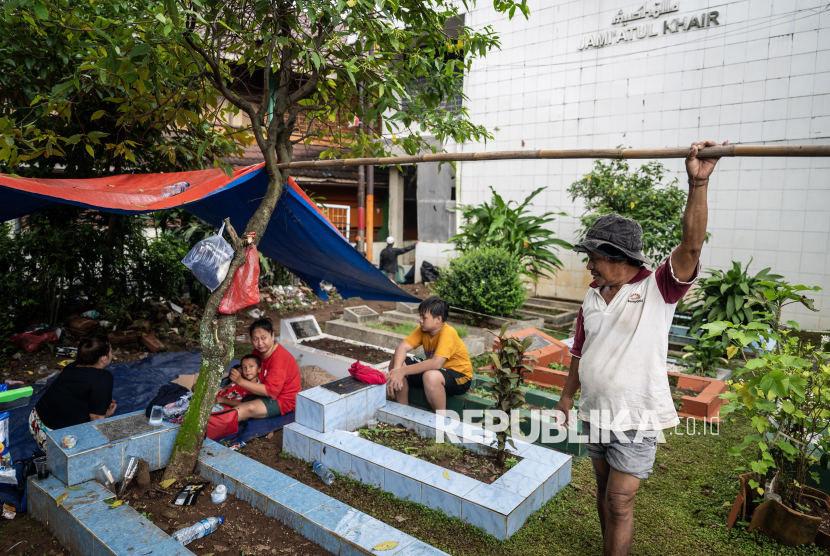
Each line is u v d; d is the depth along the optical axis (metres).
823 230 8.73
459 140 4.50
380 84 3.74
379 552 2.64
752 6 9.08
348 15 3.77
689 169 2.20
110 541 2.72
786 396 2.90
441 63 4.56
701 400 5.09
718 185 9.63
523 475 3.53
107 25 3.60
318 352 6.58
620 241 2.46
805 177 8.82
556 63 11.45
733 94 9.41
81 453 3.28
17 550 3.04
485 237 9.96
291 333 7.27
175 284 8.55
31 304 7.18
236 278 3.74
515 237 10.00
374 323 8.46
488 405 4.80
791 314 9.06
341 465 3.88
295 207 4.93
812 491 3.32
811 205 8.80
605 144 10.95
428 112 4.24
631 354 2.46
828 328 8.75
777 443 3.11
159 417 3.82
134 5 4.46
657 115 10.26
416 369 4.70
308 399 4.25
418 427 4.36
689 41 9.78
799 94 8.80
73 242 7.33
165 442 3.70
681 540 3.16
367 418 4.58
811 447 3.42
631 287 2.51
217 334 3.68
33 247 7.25
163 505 3.27
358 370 4.70
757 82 9.16
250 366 4.92
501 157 3.00
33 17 4.35
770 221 9.19
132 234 8.16
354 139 5.28
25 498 3.45
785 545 3.09
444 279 9.09
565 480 3.78
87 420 4.01
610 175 9.63
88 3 4.47
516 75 12.05
